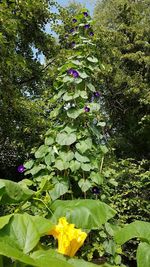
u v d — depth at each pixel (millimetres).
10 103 8570
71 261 919
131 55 13375
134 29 13984
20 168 2898
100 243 2600
